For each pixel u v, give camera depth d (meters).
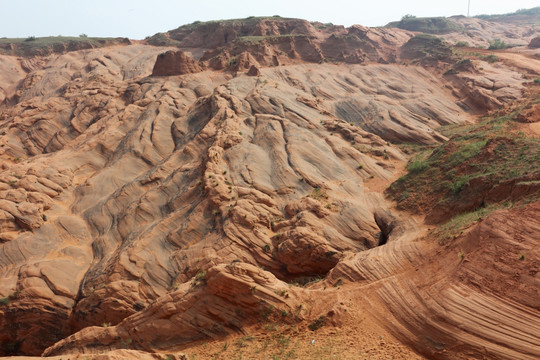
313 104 51.59
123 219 35.66
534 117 38.16
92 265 32.50
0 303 28.98
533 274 15.47
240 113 47.38
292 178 35.91
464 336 14.94
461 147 33.97
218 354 17.20
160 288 28.48
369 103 54.97
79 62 101.00
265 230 29.91
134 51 104.56
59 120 62.72
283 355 16.14
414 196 31.89
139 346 19.47
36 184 39.81
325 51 79.44
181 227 31.88
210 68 68.75
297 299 18.95
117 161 44.62
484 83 60.31
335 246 28.34
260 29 92.75
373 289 19.09
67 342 20.83
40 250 33.47
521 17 165.75
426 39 82.31
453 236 20.50
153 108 52.72
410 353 15.43
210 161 36.69
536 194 21.27
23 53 108.31
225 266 19.72
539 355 13.25
